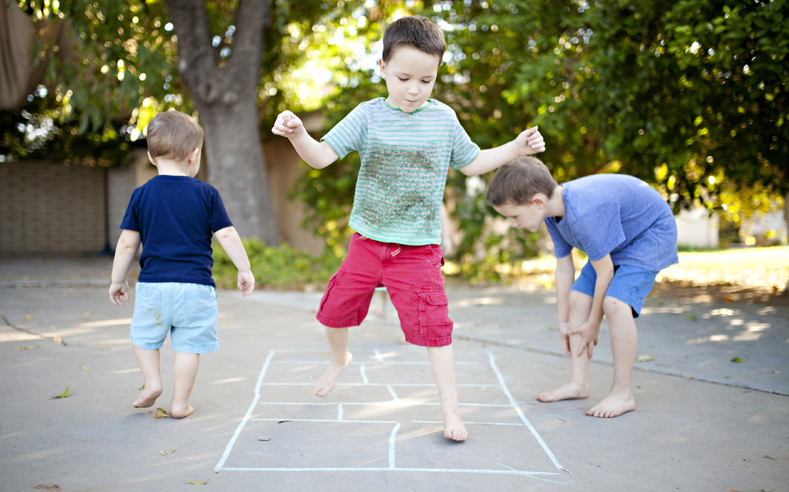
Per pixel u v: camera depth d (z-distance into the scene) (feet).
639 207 8.75
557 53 20.59
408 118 7.37
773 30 14.11
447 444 7.24
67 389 8.93
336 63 35.35
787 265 28.99
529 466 6.57
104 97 26.73
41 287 22.34
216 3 31.45
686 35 14.97
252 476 6.16
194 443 7.10
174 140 8.17
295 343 13.28
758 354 11.90
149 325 7.94
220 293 22.44
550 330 14.79
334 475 6.24
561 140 24.07
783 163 18.22
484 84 26.61
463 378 10.45
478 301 20.24
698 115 17.10
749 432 7.72
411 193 7.40
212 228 8.23
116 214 42.98
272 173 38.78
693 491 5.96
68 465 6.35
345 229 31.19
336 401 9.03
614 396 8.59
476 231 26.30
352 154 27.45
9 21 24.72
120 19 24.68
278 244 29.04
